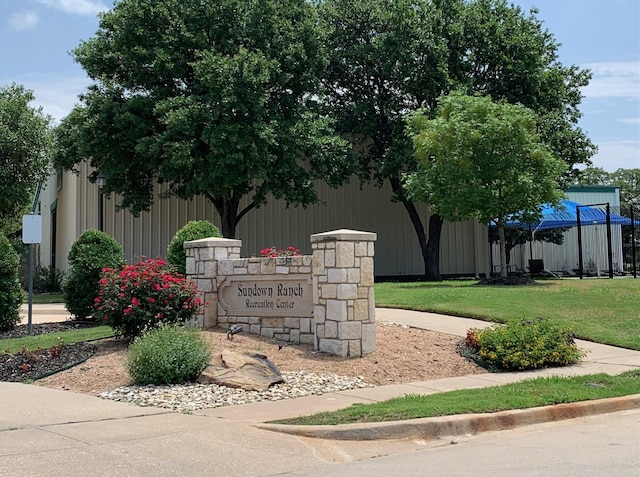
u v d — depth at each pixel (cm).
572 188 4153
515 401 857
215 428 748
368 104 3291
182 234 1778
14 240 4053
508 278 2309
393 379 1065
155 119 2803
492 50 3234
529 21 3412
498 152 2309
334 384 1005
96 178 2888
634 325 1488
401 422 745
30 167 3191
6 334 1608
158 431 734
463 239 3991
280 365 1105
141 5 2736
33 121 3178
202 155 2728
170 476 589
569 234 4094
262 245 3462
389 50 3177
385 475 599
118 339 1320
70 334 1473
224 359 1018
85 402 891
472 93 3153
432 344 1270
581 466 616
